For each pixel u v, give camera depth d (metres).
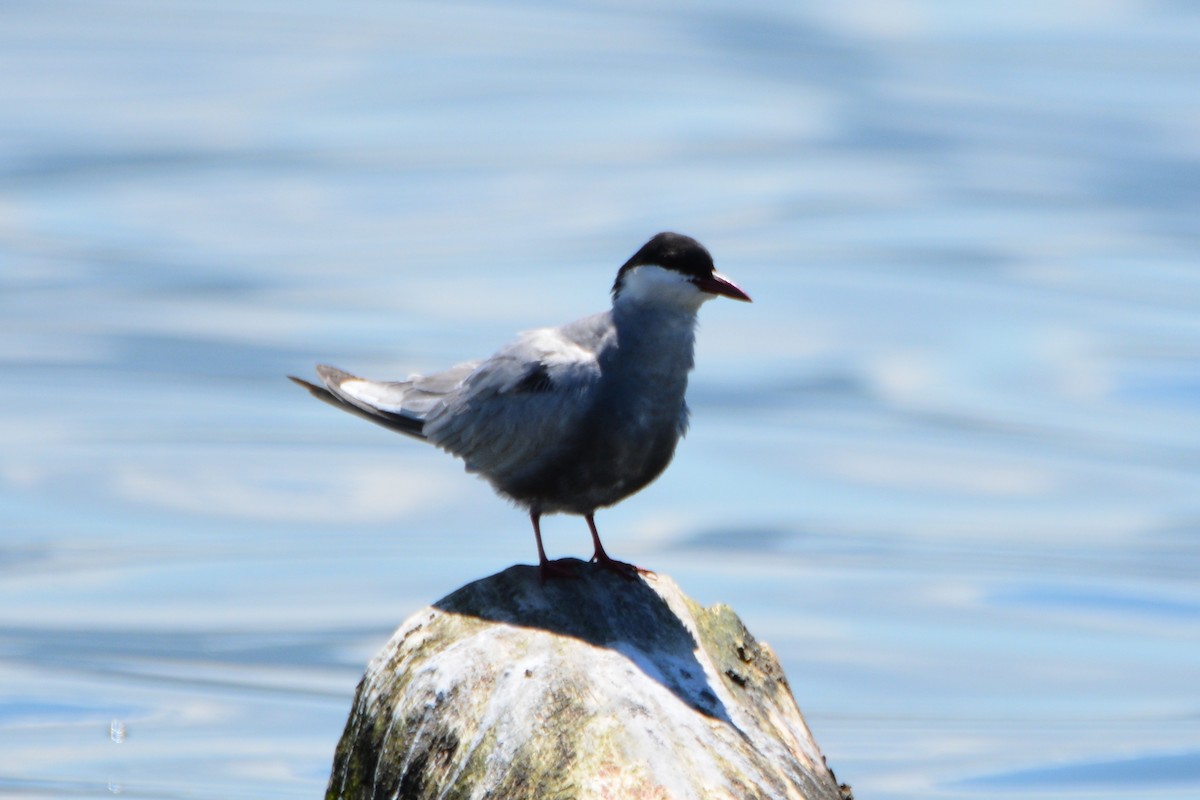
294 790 10.23
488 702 6.55
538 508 7.83
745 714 6.76
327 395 8.36
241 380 19.66
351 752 7.08
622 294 7.62
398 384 8.31
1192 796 10.66
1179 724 11.78
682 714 6.50
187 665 12.42
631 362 7.52
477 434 7.76
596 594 7.19
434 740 6.62
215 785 10.28
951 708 12.09
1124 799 10.60
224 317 22.00
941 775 10.98
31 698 11.70
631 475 7.68
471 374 7.90
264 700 11.74
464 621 7.09
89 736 11.03
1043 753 11.27
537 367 7.60
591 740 6.26
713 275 7.46
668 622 7.11
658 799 6.07
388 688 6.99
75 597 13.80
